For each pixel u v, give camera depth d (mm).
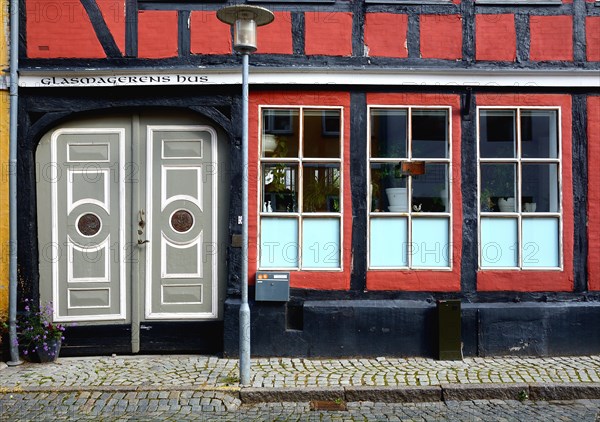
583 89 6227
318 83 6090
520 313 6074
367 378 5336
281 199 6203
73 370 5621
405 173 6227
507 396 5117
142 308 6207
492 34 6223
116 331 6172
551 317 6094
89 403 4867
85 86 6031
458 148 6191
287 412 4777
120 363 5859
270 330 6027
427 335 6043
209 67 6020
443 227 6227
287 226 6191
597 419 4629
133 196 6207
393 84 6125
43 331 5844
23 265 6047
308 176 6211
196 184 6238
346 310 6023
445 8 6207
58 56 6059
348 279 6125
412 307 6035
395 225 6215
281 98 6137
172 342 6199
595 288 6207
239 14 4938
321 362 5863
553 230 6227
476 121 6195
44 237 6199
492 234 6223
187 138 6227
